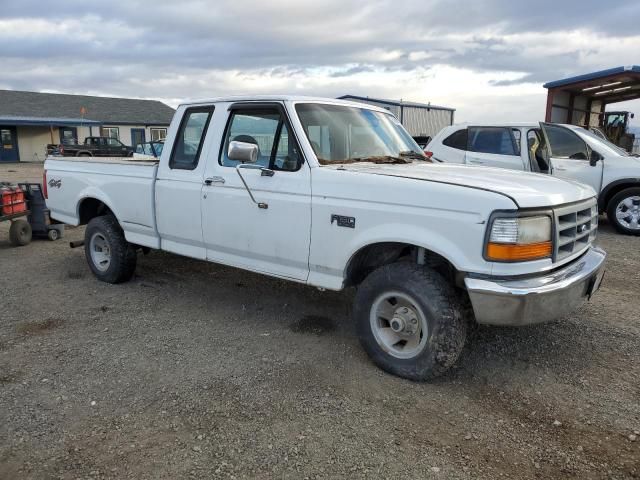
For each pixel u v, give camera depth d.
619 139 18.58
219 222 4.61
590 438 3.05
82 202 6.12
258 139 4.37
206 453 2.91
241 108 4.53
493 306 3.23
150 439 3.04
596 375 3.82
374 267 4.10
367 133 4.70
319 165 4.04
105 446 2.97
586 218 3.90
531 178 3.93
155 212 5.21
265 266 4.42
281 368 3.90
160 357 4.09
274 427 3.15
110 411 3.33
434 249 3.38
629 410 3.35
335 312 5.08
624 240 8.45
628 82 15.18
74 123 35.34
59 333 4.56
